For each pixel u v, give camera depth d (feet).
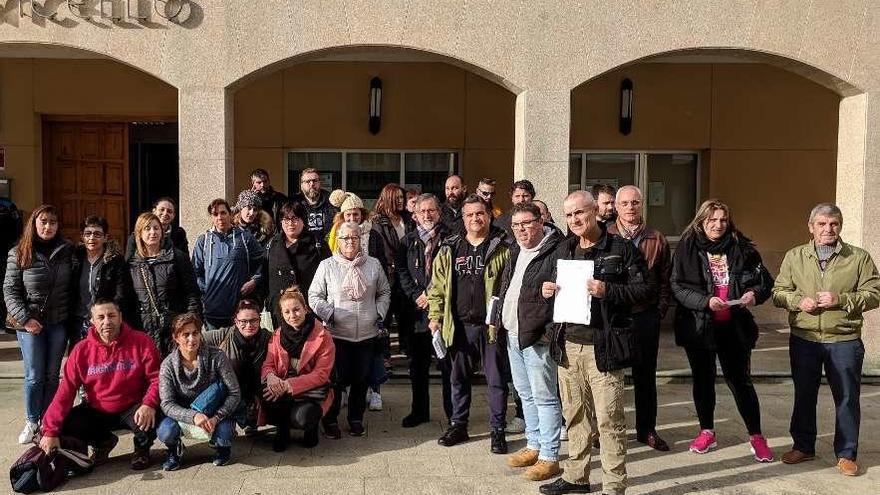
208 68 27.20
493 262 19.92
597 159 37.68
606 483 16.66
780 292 19.39
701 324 19.20
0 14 26.71
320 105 36.68
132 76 36.14
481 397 25.39
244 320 19.94
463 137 37.11
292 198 27.32
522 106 27.96
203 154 27.27
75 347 18.67
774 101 37.14
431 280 20.80
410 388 26.43
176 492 17.34
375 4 27.30
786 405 24.58
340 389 21.38
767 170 37.35
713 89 37.09
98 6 26.84
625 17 27.73
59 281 20.53
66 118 36.91
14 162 36.04
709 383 20.02
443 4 27.53
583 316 16.28
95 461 19.24
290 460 19.44
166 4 26.96
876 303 18.65
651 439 20.33
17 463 17.26
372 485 17.80
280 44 27.30
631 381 27.04
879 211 28.02
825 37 27.84
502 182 37.32
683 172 38.17
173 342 19.69
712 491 17.60
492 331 19.51
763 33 27.76
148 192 38.42
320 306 20.92
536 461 19.08
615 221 21.62
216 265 22.75
